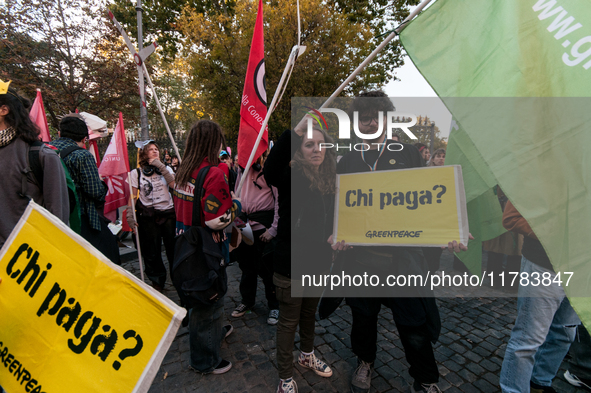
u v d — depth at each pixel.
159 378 2.21
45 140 2.96
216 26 12.09
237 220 2.32
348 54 11.54
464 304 3.27
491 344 2.59
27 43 10.02
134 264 4.49
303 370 2.26
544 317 1.69
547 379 1.96
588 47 1.10
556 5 1.17
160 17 15.92
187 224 2.20
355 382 2.02
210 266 1.86
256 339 2.66
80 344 1.22
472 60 1.27
